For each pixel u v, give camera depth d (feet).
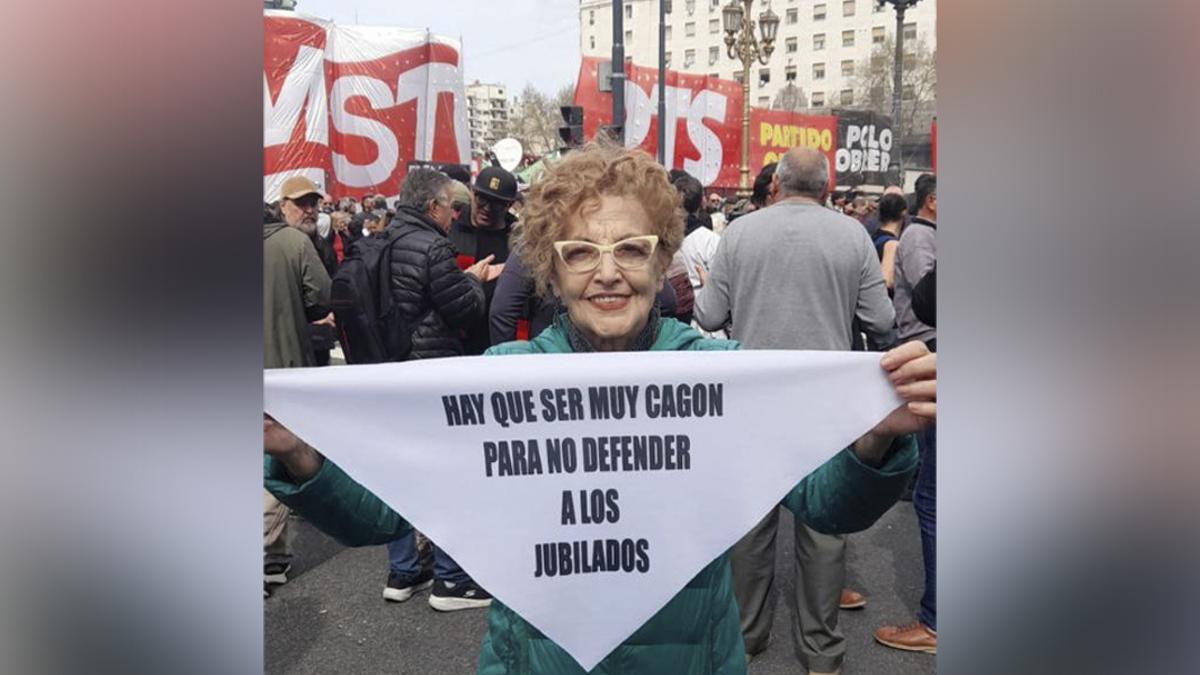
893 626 10.23
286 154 24.40
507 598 4.00
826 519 4.29
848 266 8.38
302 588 11.80
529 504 4.05
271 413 3.91
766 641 9.42
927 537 9.58
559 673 4.05
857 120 40.24
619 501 4.06
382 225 24.29
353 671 9.56
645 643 4.07
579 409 4.07
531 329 10.74
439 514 3.99
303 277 11.71
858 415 4.08
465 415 4.04
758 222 8.58
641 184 4.09
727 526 4.08
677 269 11.09
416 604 11.28
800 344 8.41
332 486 4.02
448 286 11.00
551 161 4.23
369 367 4.02
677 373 4.07
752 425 4.09
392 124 27.04
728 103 37.50
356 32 26.43
